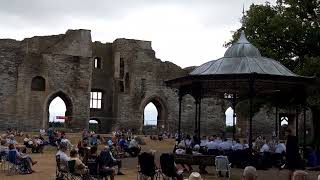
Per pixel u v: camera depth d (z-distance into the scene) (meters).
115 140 39.16
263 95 31.81
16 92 64.00
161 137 57.41
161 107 71.31
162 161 19.59
